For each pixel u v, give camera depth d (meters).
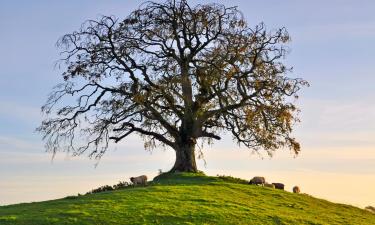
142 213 35.25
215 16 53.53
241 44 52.81
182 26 53.66
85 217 34.28
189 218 34.78
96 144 53.56
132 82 52.69
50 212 35.91
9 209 38.88
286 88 53.06
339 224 38.50
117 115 53.38
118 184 49.66
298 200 45.69
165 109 54.03
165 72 52.91
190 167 53.25
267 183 51.81
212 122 54.88
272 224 35.28
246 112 52.09
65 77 53.34
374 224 40.97
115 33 53.41
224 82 52.84
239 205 39.59
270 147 52.81
